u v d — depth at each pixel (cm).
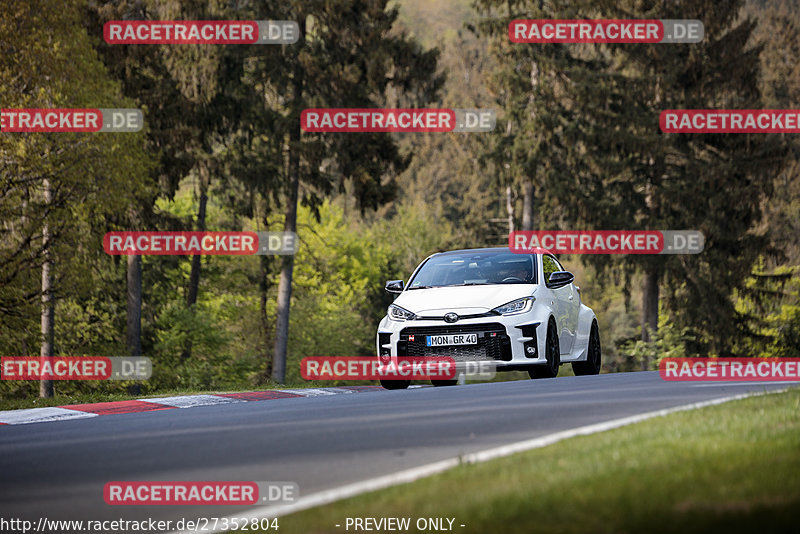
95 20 11619
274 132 12938
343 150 13138
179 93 11962
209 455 2544
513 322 4653
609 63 16188
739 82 15688
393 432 2775
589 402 3306
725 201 15138
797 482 1662
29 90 9188
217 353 15000
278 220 16275
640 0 15738
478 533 1471
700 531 1412
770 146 15312
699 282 15325
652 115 15250
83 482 2245
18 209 9131
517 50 15512
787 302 17900
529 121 15275
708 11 15425
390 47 13438
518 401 3459
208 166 12550
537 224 18238
